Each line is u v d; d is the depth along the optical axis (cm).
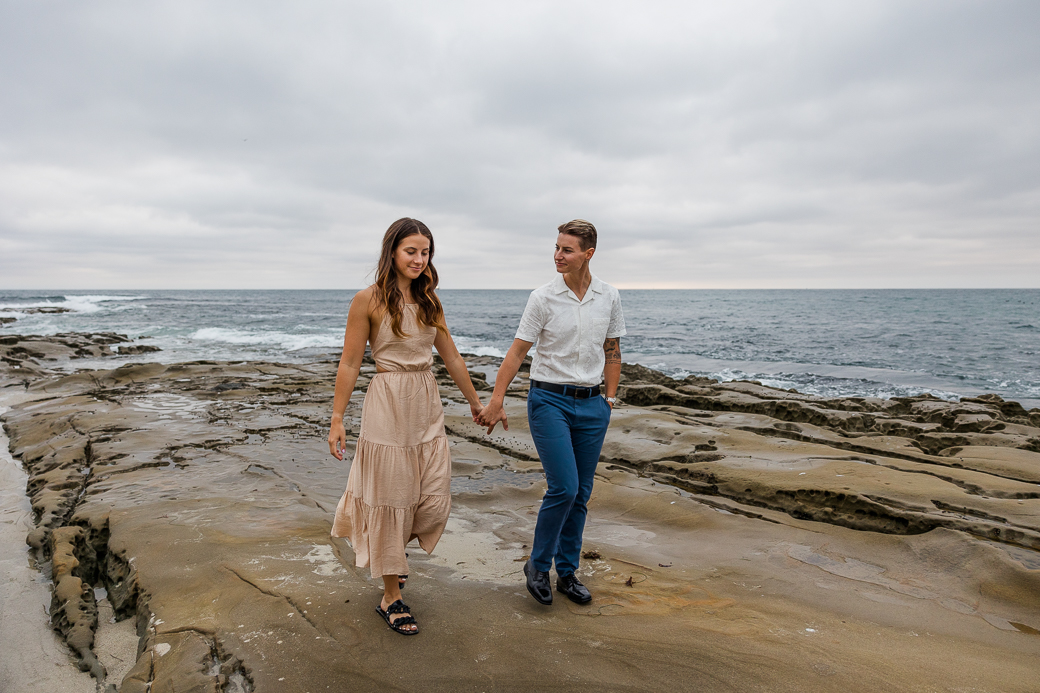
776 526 425
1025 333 2598
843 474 502
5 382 1286
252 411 832
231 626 274
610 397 323
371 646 259
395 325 267
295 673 241
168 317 3691
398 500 268
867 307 4956
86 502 448
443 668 244
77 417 770
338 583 318
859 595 322
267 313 4262
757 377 1614
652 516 449
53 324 3089
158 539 370
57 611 311
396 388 270
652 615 293
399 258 267
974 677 243
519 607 298
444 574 341
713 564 363
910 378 1589
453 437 696
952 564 352
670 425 680
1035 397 1319
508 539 403
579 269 307
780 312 4503
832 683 237
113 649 283
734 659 253
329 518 417
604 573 348
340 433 270
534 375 313
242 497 460
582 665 247
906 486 464
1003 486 469
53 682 259
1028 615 301
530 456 609
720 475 526
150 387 1088
